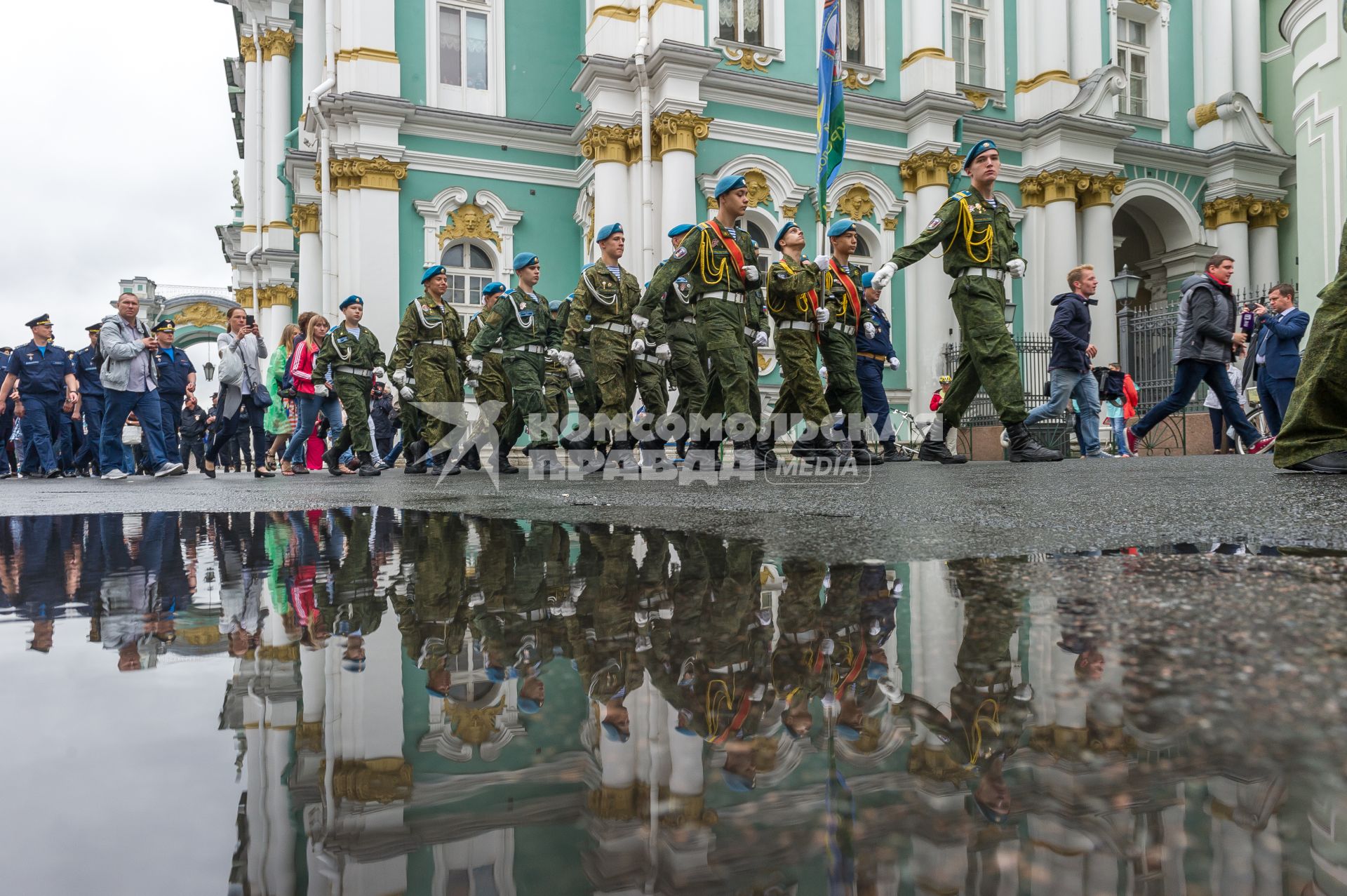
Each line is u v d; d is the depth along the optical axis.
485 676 0.70
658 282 5.84
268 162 20.81
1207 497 2.34
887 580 1.11
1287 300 7.38
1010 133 15.19
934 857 0.30
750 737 0.49
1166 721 0.45
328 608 1.10
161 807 0.39
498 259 13.79
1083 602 0.87
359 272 12.75
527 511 2.78
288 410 10.85
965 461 6.47
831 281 6.72
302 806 0.39
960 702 0.53
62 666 0.76
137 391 7.93
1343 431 2.97
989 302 5.64
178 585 1.34
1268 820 0.31
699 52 12.10
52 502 3.90
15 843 0.34
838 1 9.10
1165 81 17.23
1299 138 9.91
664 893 0.28
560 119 14.47
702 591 1.11
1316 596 0.85
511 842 0.34
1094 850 0.29
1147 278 18.38
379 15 13.05
